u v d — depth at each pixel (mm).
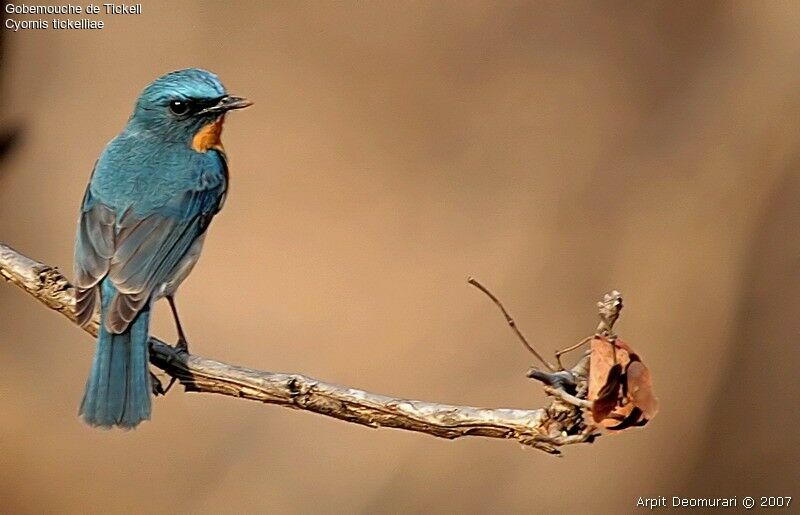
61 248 13531
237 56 13992
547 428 7516
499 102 13805
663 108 13828
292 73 13898
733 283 13227
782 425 13047
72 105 13953
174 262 9938
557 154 13633
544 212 13438
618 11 14062
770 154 13555
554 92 13812
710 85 13836
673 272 13258
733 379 13141
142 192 10055
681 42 13992
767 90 13758
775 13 14062
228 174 10758
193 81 10555
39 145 13852
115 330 9016
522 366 12953
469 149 13680
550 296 13188
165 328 13055
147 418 8773
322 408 8258
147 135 10492
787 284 13180
